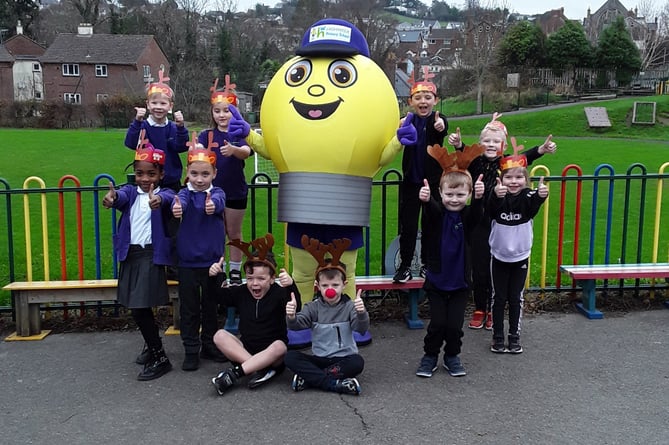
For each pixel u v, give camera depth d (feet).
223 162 18.63
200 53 174.60
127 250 15.72
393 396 14.75
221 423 13.57
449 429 13.20
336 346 15.11
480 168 18.44
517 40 133.80
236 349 15.51
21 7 198.29
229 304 15.98
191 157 16.11
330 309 15.28
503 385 15.28
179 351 17.67
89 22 181.47
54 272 24.80
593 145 79.30
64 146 76.95
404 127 15.85
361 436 12.96
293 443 12.73
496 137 18.26
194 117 140.67
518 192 16.92
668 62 177.17
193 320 16.30
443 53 198.08
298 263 17.44
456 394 14.82
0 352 17.62
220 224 16.43
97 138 89.25
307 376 14.89
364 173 16.71
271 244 15.53
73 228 32.76
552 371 16.03
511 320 17.21
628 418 13.58
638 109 100.01
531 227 17.22
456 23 386.73
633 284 22.72
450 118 115.34
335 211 16.31
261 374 15.33
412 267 20.07
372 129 16.29
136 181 16.17
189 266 16.11
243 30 192.13
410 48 275.59
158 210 15.70
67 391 15.19
